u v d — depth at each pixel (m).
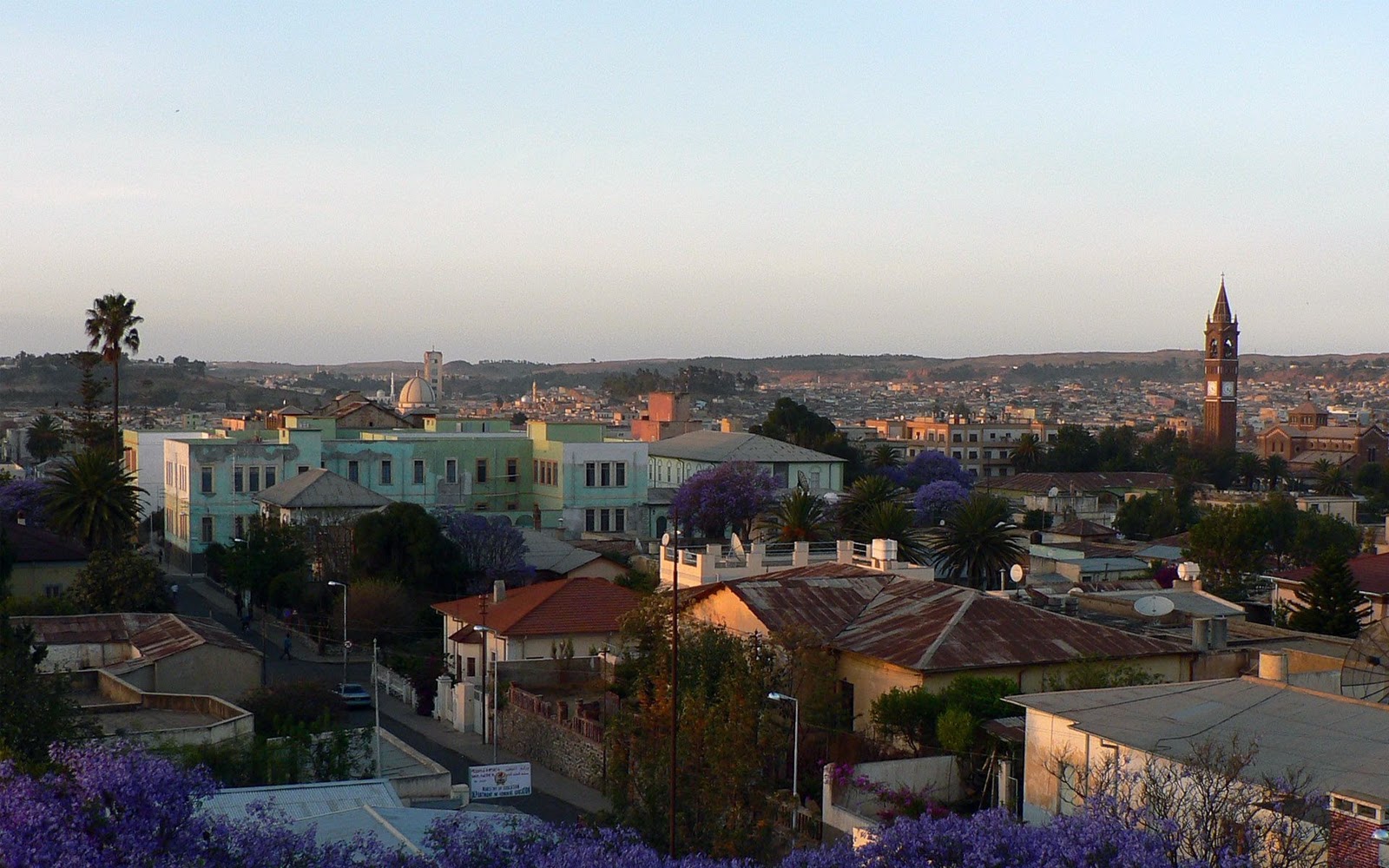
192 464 101.00
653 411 181.88
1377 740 29.66
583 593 63.81
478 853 25.53
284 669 70.25
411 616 76.12
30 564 80.88
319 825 31.47
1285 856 23.86
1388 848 24.22
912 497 138.88
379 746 47.31
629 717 40.88
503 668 57.03
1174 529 132.75
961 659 43.09
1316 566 66.06
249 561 81.00
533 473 113.31
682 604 50.72
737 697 35.03
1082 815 25.27
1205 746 27.52
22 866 20.19
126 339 112.69
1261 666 34.66
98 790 22.34
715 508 104.44
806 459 140.25
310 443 104.38
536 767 51.50
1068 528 120.31
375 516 80.38
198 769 24.41
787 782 40.56
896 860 23.47
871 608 49.53
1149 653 45.16
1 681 36.28
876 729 42.28
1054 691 41.03
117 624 62.69
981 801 36.81
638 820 34.03
